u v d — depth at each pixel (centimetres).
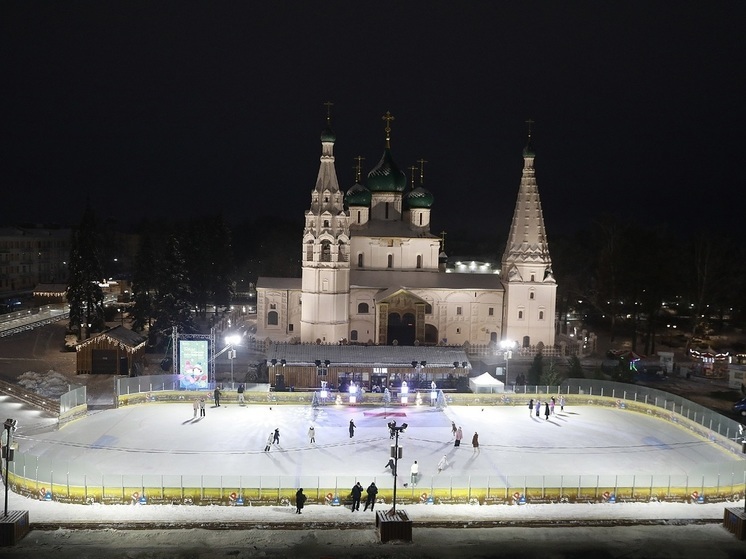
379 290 11081
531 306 10981
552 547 4384
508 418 7356
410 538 4431
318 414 7369
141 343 9669
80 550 4216
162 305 11056
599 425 7100
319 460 5781
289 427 6831
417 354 8962
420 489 4991
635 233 12156
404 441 6397
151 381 7756
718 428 6397
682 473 5588
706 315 13625
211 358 8219
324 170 10456
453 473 5497
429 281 11369
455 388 8600
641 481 5128
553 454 6072
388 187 12012
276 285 11575
